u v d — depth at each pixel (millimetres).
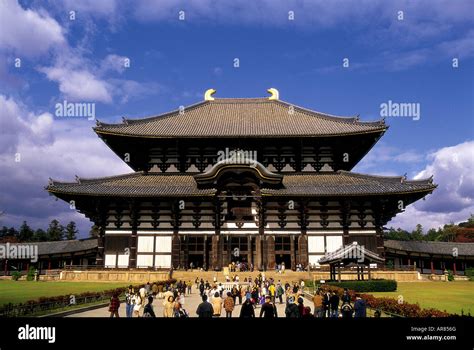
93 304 31688
